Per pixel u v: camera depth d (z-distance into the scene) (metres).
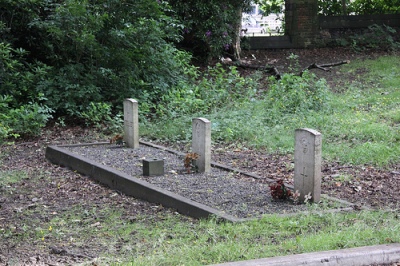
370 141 11.57
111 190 9.09
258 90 17.22
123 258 5.89
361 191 8.59
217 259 5.62
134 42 15.65
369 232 6.14
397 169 9.87
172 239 6.53
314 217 6.90
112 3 15.34
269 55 22.72
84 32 14.71
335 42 23.95
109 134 13.54
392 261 5.54
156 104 15.74
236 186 8.50
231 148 11.91
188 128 13.25
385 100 15.09
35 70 15.16
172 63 16.45
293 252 5.70
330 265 5.35
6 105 13.59
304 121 13.19
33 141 12.94
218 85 16.55
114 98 15.47
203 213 7.26
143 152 11.02
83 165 10.09
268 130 12.75
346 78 18.75
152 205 8.10
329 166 10.12
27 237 6.85
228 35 20.33
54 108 14.44
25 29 15.95
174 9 19.36
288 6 23.78
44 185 9.48
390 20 24.75
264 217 6.84
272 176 9.56
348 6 26.50
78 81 14.88
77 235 6.88
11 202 8.55
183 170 9.52
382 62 20.58
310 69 20.11
